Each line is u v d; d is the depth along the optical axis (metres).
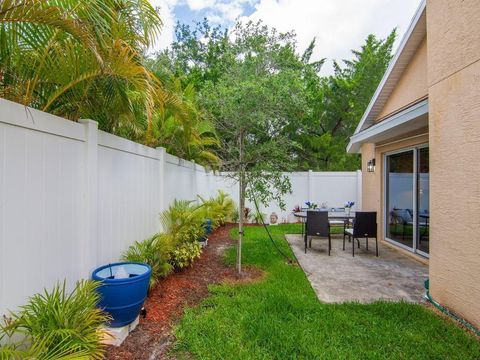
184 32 14.54
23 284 1.98
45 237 2.19
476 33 2.88
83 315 2.03
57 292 2.02
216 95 4.69
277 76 4.45
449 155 3.28
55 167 2.30
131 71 2.69
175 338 2.71
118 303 2.52
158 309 3.28
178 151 6.18
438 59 3.47
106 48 2.36
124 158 3.49
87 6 2.16
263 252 5.89
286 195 10.59
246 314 3.12
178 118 4.64
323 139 14.41
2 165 1.83
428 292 3.70
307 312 3.23
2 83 2.59
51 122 2.25
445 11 3.34
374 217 6.00
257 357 2.40
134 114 4.12
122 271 2.74
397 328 2.89
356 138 7.37
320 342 2.62
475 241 2.89
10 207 1.89
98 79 3.00
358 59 16.97
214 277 4.45
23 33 2.29
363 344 2.61
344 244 6.73
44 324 1.86
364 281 4.40
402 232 6.37
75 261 2.54
